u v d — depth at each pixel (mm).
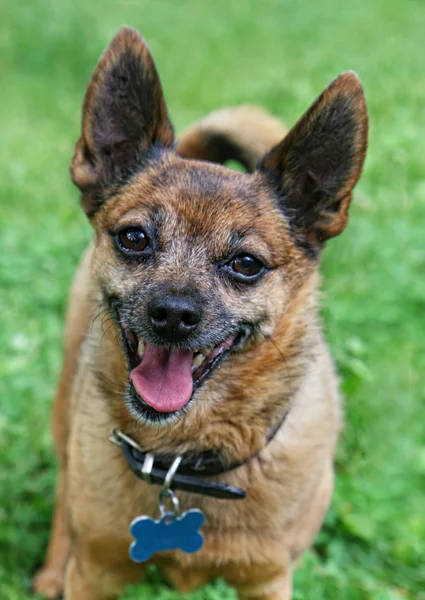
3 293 926
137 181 602
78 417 601
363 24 2049
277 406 581
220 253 576
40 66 1703
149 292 563
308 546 632
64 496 702
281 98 1438
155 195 585
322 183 602
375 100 1428
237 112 761
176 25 2008
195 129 738
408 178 1174
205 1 2221
